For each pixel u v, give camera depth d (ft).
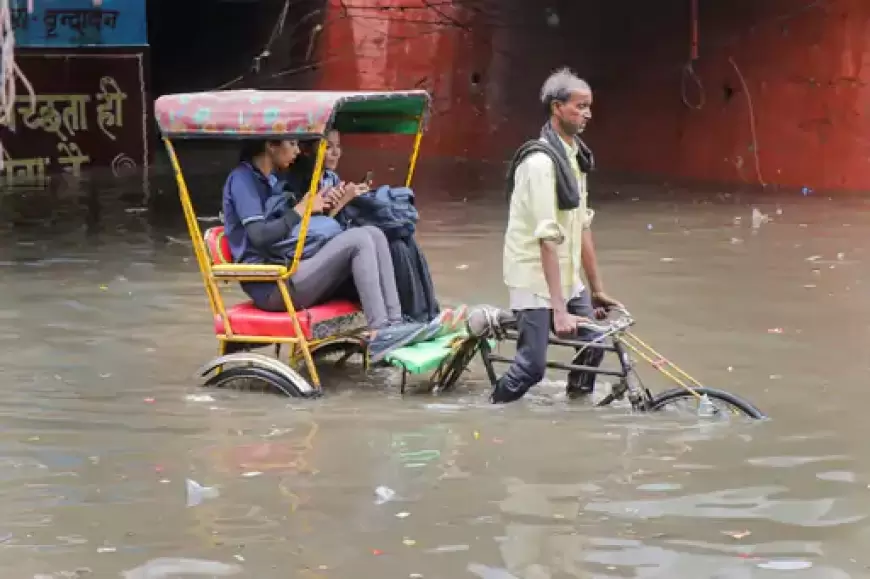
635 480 33.22
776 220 86.74
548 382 45.29
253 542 29.12
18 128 123.85
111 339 51.88
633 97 125.49
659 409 40.55
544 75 135.54
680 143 119.85
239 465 34.91
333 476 33.83
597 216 90.58
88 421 39.58
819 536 29.19
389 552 28.40
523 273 40.91
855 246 74.74
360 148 161.38
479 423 39.14
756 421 38.83
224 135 43.24
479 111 144.36
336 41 163.12
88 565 27.89
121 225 88.53
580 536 29.27
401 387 43.96
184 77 191.62
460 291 61.98
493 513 30.83
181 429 38.58
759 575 26.96
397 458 35.40
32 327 54.13
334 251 43.68
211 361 43.83
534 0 136.26
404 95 46.47
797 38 106.42
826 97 104.37
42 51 125.08
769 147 110.01
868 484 32.78
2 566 27.84
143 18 132.87
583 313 43.01
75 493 32.68
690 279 64.80
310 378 45.42
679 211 92.89
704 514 30.66
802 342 50.24
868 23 100.37
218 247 44.37
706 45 115.65
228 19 183.01
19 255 74.23
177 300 60.34
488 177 122.62
